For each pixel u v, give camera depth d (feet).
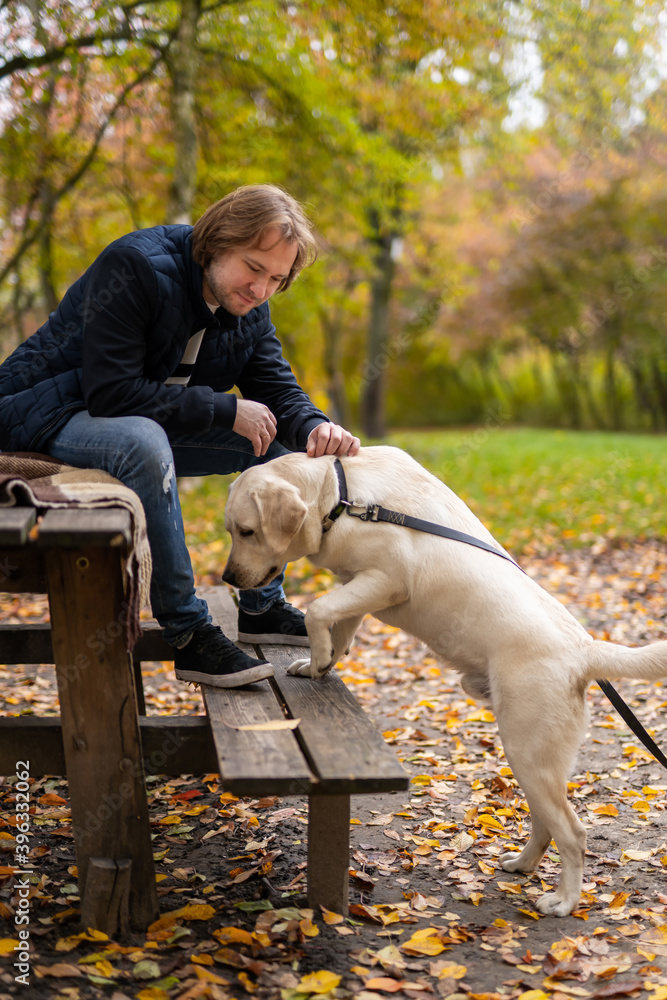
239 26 36.22
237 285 7.87
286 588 23.75
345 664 17.37
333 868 7.47
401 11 34.12
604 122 43.01
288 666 8.86
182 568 7.85
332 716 7.35
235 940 6.93
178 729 7.39
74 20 32.71
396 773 6.22
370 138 40.14
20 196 38.01
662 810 10.16
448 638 8.13
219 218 7.72
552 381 109.19
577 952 6.97
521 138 46.32
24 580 7.06
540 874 8.68
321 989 6.24
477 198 61.87
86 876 7.07
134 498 7.08
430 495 8.43
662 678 7.56
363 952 6.91
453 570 7.97
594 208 66.95
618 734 12.95
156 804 10.57
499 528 31.94
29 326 51.75
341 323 72.79
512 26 37.17
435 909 7.88
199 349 8.77
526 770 7.70
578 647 7.82
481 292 80.23
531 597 8.07
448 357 104.99
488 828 9.72
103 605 6.72
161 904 7.77
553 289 75.20
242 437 9.48
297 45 36.60
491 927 7.45
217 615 11.25
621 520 32.48
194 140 33.14
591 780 11.16
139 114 35.78
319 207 43.50
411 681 16.24
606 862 8.84
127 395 7.68
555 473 45.70
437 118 40.14
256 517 7.88
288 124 38.96
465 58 36.70
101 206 41.60
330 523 8.01
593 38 37.99
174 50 34.50
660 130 49.65
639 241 68.03
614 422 84.28
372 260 61.26
